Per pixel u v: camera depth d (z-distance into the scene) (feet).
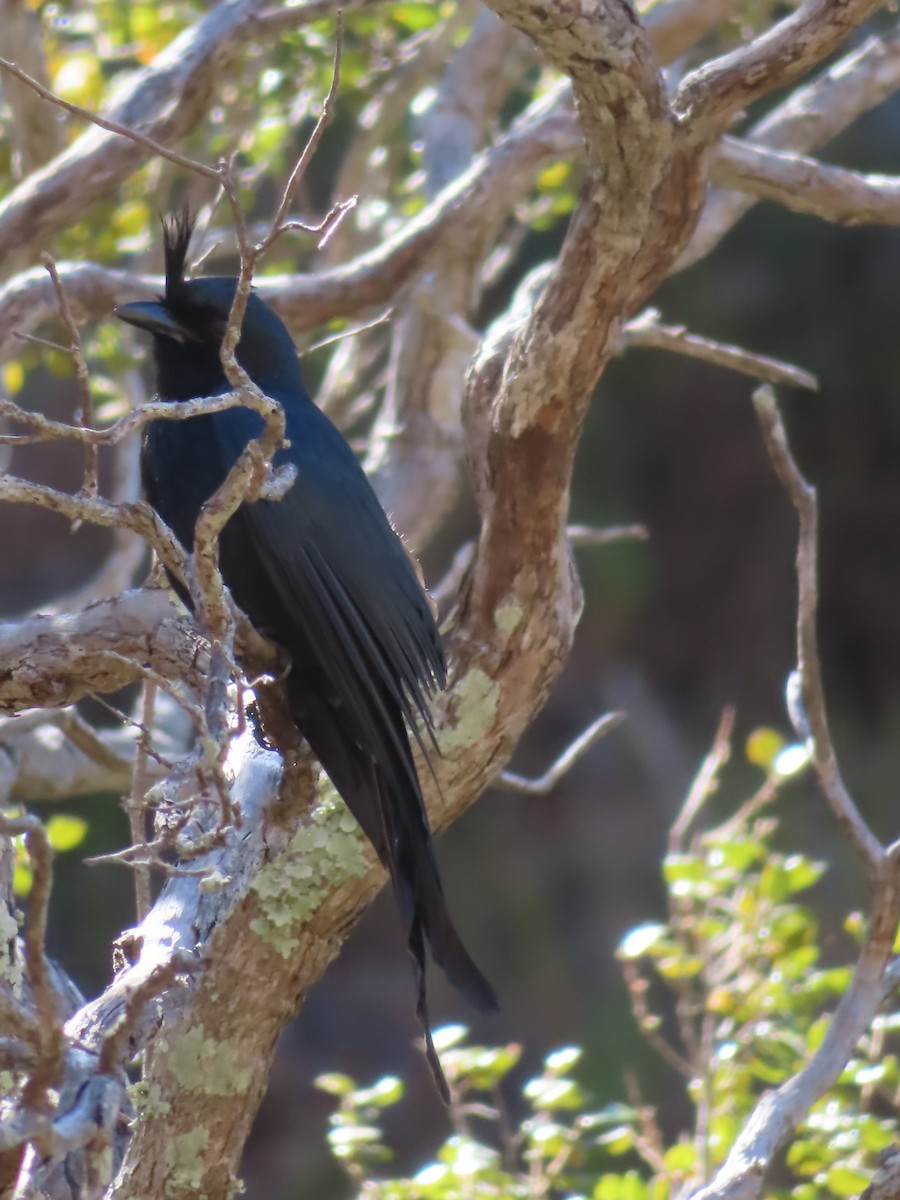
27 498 16.92
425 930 22.34
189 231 27.96
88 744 35.42
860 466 103.76
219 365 27.45
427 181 47.91
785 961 29.96
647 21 42.42
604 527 103.65
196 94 35.94
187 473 26.25
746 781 97.14
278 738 23.50
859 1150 27.84
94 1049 19.94
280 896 24.22
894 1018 29.04
